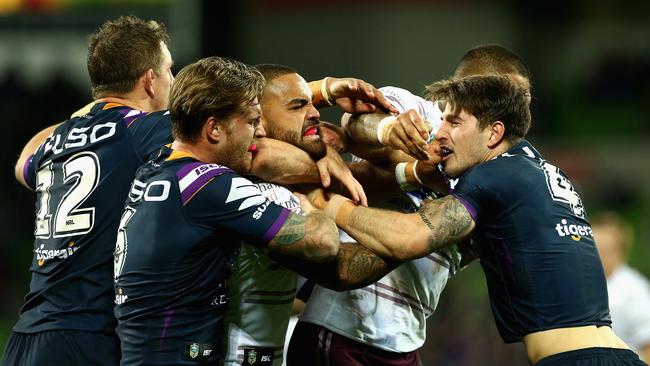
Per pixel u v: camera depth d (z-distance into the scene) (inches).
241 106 518.3
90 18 1376.7
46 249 567.8
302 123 564.7
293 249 512.7
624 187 2460.6
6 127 1926.7
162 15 1392.7
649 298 991.6
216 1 1860.2
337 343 604.4
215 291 519.8
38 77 1856.5
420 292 621.6
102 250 558.6
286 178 562.6
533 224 545.3
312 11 2662.4
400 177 590.9
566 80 2837.1
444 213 539.8
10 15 1373.0
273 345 564.4
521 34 2783.0
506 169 549.6
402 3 2682.1
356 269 549.3
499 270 556.4
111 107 585.9
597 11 2847.0
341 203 567.8
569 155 2625.5
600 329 546.9
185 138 523.8
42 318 558.3
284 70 570.9
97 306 555.8
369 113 582.6
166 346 504.4
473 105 554.9
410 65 2689.5
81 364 547.2
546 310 542.0
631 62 2849.4
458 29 2701.8
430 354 1641.2
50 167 581.9
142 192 518.6
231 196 506.0
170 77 613.9
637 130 2719.0
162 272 503.2
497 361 1614.2
